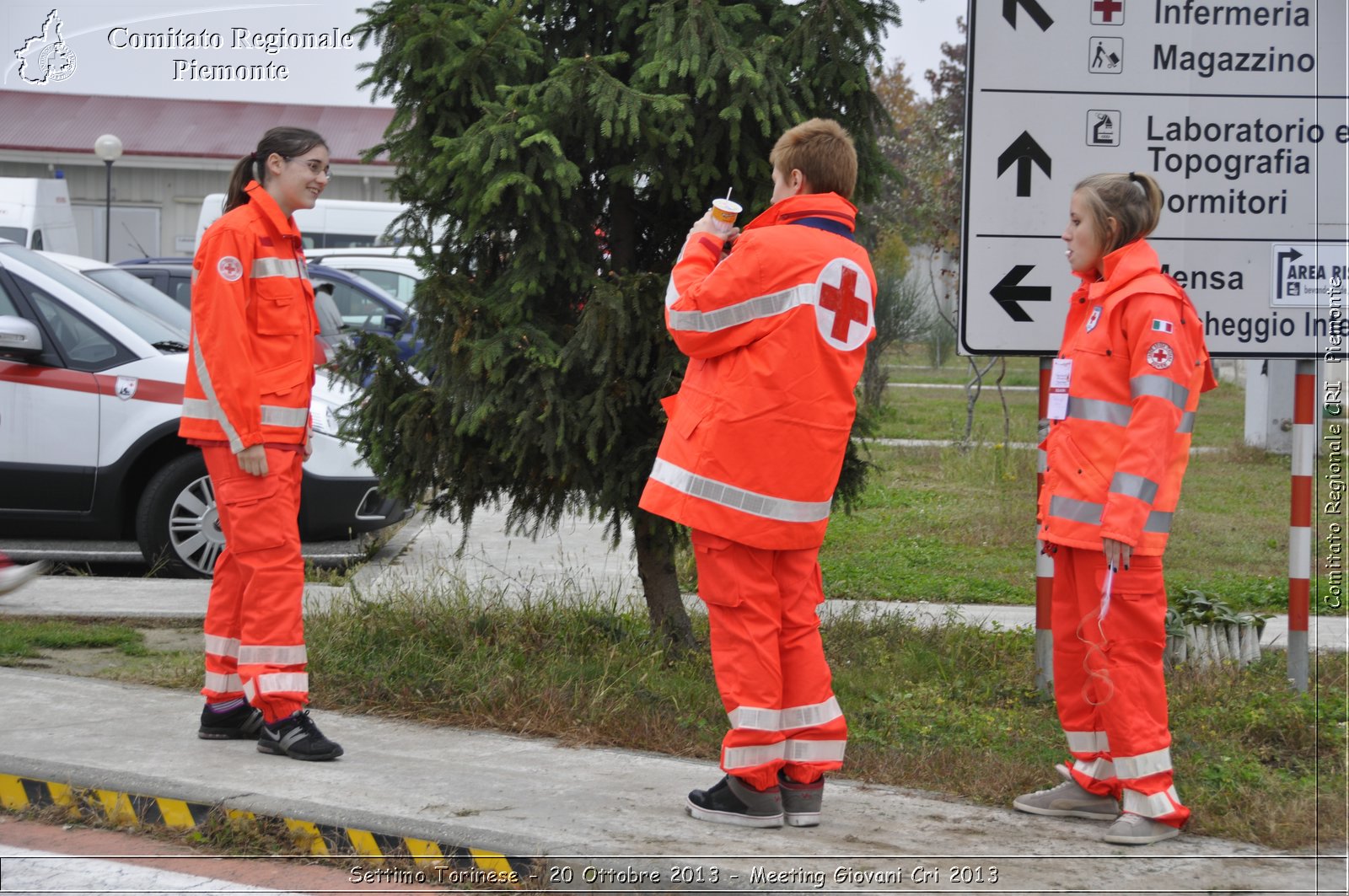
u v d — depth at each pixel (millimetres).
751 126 8203
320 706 8016
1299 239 8828
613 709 7758
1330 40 8711
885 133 8703
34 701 7762
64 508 11641
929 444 22969
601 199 8898
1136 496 5883
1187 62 8719
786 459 5934
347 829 5773
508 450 8375
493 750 7234
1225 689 8508
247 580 6898
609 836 5820
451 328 8422
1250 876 5633
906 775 7055
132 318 12352
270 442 6898
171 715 7605
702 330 5934
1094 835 6176
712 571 6055
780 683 6105
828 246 6020
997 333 8781
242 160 7125
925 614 11008
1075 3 8656
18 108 41062
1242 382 38406
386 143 8672
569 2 8867
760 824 6070
